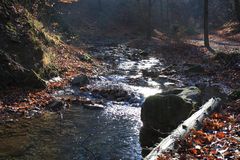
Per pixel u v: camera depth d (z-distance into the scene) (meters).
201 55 27.56
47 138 9.38
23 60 14.65
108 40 41.28
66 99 13.27
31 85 14.02
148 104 10.29
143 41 41.06
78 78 16.44
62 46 21.89
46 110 11.91
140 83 17.66
